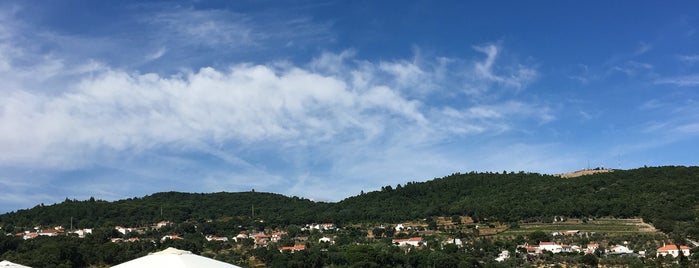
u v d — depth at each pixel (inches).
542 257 5423.2
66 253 4510.3
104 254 4842.5
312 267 5103.3
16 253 4623.5
